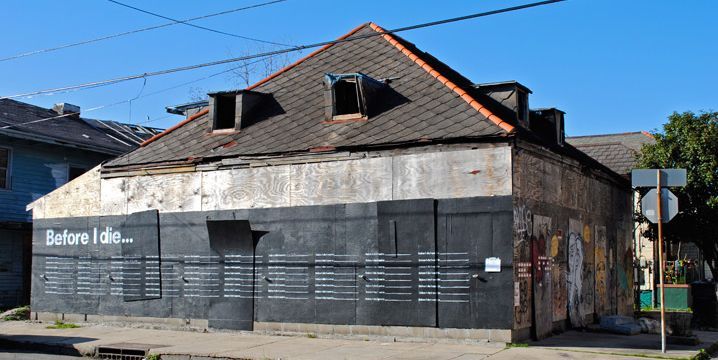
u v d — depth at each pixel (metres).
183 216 17.48
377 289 15.02
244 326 16.42
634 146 37.00
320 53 20.03
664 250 30.17
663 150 22.83
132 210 18.27
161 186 17.91
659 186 13.69
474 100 15.48
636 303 26.55
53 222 19.56
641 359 12.49
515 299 13.91
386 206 15.06
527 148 14.81
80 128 30.77
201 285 17.06
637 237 30.91
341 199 15.62
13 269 25.64
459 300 14.24
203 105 24.03
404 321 14.68
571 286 17.09
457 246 14.35
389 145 15.13
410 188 14.92
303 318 15.80
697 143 22.17
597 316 18.94
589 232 18.84
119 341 15.15
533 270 14.80
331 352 13.21
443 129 14.91
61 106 32.09
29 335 16.33
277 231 16.28
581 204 18.31
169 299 17.47
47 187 27.39
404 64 17.95
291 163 16.25
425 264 14.58
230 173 16.98
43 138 26.52
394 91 16.98
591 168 19.02
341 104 17.27
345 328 15.29
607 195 20.83
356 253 15.33
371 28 20.03
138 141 33.00
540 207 15.44
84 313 18.77
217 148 17.50
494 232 14.05
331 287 15.53
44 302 19.44
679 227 22.84
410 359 12.30
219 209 17.02
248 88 19.36
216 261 16.92
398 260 14.85
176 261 17.45
